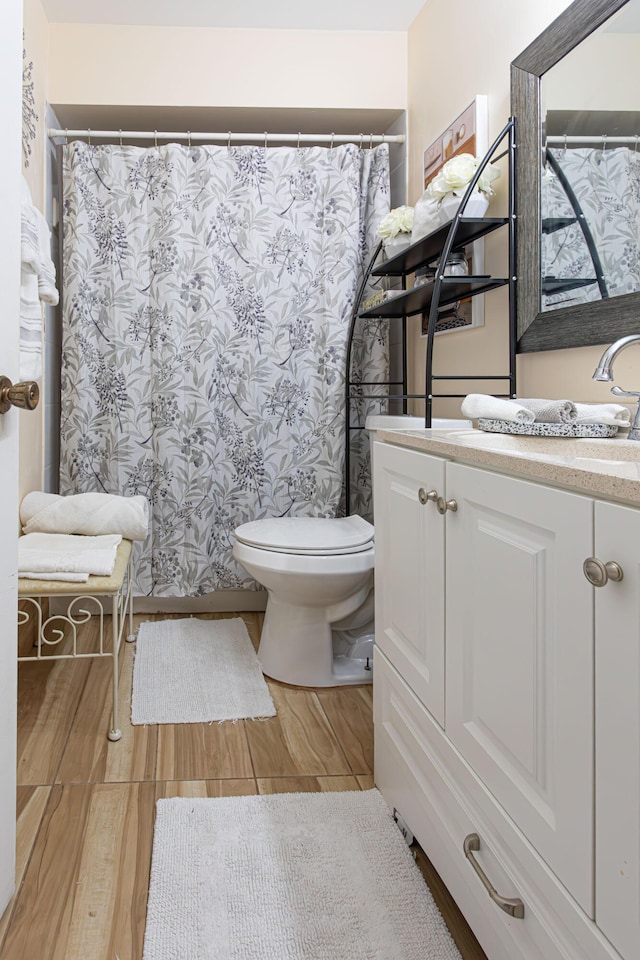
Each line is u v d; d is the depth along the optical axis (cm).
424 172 266
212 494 291
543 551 87
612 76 147
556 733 84
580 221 161
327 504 293
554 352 176
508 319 200
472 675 109
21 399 117
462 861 115
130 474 287
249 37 286
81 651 254
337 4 269
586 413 134
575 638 79
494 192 207
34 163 260
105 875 135
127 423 285
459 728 114
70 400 281
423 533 129
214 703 212
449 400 251
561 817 83
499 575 98
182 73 284
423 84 271
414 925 122
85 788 166
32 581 191
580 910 80
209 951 116
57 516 236
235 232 289
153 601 302
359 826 150
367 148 313
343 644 242
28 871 136
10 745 126
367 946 117
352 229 288
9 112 120
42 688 224
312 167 289
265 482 296
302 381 295
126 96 282
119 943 118
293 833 148
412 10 274
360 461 310
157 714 204
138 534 240
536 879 89
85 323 283
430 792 130
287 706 212
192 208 283
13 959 114
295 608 228
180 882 132
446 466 118
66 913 124
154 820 153
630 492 69
